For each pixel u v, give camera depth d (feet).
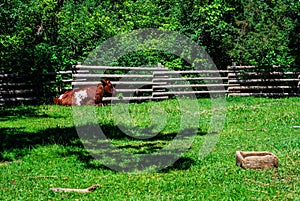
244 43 75.00
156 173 28.09
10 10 67.46
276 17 74.84
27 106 59.31
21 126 44.37
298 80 72.79
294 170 27.89
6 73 62.95
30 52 63.00
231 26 74.43
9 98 60.75
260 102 63.82
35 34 69.31
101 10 75.05
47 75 63.87
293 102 63.52
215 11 71.72
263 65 72.49
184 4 73.26
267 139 38.17
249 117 49.90
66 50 67.10
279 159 30.58
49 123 46.09
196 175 27.30
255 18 76.18
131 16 73.82
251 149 34.27
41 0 68.74
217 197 22.94
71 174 28.04
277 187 24.66
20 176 27.45
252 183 25.43
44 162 31.09
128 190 24.47
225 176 26.89
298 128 43.83
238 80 71.82
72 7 76.79
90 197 23.16
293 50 74.59
